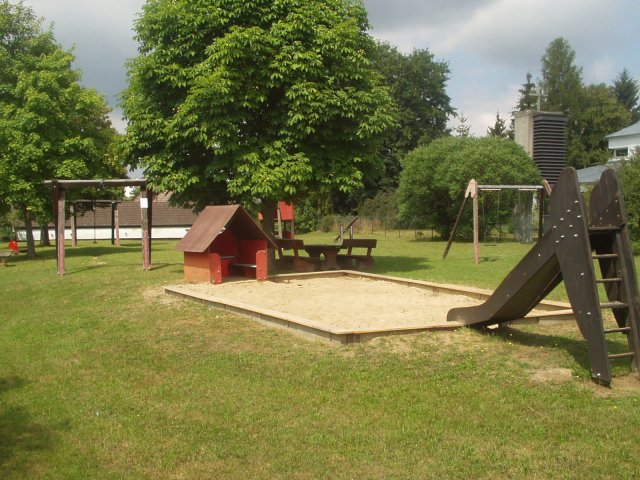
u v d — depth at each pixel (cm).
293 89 1383
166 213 5059
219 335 836
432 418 529
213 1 1445
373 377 631
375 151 1555
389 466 450
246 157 1401
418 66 5694
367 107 1452
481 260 2047
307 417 545
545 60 7762
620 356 595
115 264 1984
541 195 2069
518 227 3234
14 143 2412
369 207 4869
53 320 1047
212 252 1392
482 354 689
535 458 452
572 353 684
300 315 912
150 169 1482
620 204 606
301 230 4966
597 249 646
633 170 2297
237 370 684
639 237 2234
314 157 1472
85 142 2561
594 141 6712
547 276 661
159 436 518
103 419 564
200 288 1225
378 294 1137
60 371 734
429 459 458
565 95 6988
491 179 3103
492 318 747
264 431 519
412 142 5784
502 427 505
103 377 697
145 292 1252
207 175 1445
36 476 451
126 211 5038
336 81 1466
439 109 5928
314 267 1752
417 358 679
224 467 458
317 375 646
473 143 3406
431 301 1046
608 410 526
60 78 2564
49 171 2522
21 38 2655
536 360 665
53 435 529
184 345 805
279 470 450
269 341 783
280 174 1390
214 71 1355
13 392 657
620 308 613
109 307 1113
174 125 1423
